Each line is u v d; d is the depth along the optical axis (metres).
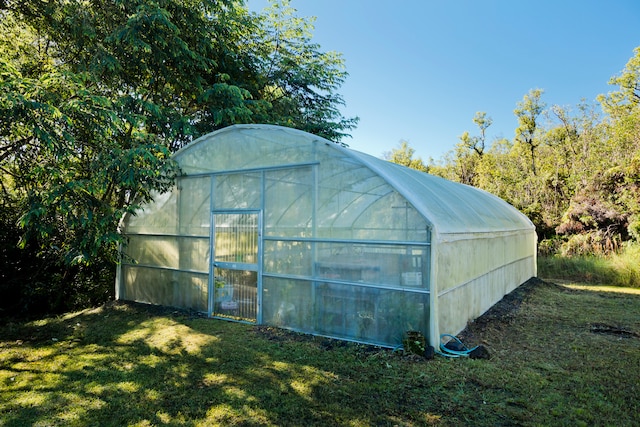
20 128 6.27
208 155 7.25
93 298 9.10
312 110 15.82
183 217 7.56
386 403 3.57
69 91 6.51
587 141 22.27
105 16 8.09
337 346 5.20
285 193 6.21
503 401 3.60
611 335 5.80
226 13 11.32
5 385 4.14
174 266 7.66
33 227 6.55
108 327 6.49
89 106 6.38
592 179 16.61
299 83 15.18
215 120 10.06
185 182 7.57
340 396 3.73
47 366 4.70
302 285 5.93
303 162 6.03
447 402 3.58
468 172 32.81
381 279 5.18
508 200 20.31
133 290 8.38
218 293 6.97
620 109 23.11
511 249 9.55
